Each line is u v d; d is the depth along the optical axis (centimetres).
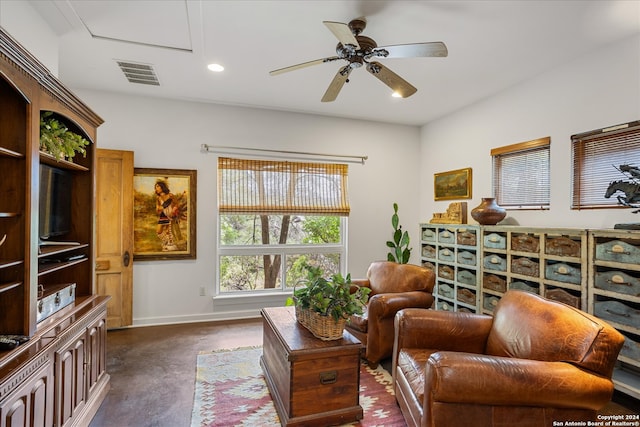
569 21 230
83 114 216
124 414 214
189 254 399
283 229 449
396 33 249
